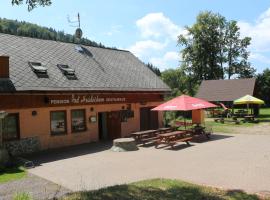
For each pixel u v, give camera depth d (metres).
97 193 9.65
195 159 16.08
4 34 23.02
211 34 66.19
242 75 68.06
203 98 46.81
